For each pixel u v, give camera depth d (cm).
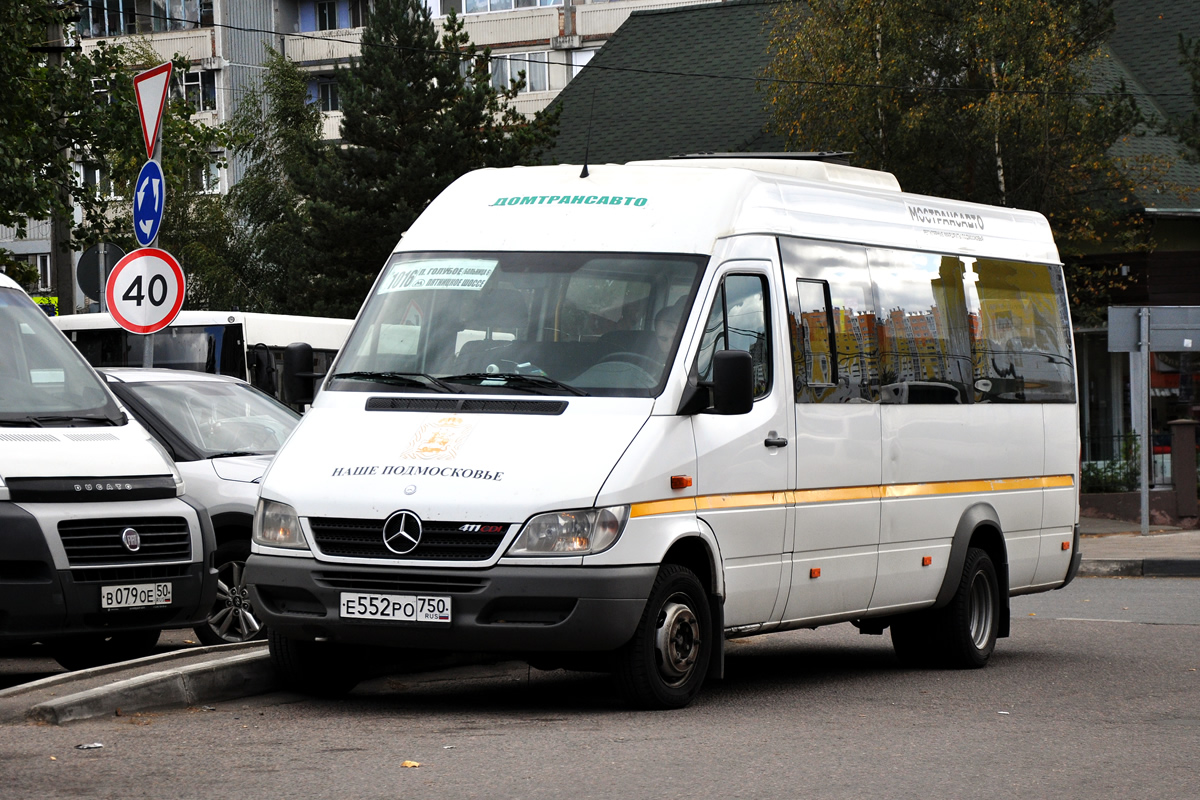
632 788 1026
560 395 1367
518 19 9425
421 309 1471
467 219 1529
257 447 1994
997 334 1898
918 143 3916
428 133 5825
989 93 3878
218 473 1889
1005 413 1888
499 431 1342
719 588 1405
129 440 1534
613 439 1331
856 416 1612
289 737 1204
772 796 1012
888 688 1605
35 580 1395
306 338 3897
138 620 1471
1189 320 3503
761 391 1484
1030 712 1429
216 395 2033
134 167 4541
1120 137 4172
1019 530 1909
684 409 1376
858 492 1612
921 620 1792
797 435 1518
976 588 1822
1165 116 4800
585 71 6028
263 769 1070
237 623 1880
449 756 1127
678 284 1430
